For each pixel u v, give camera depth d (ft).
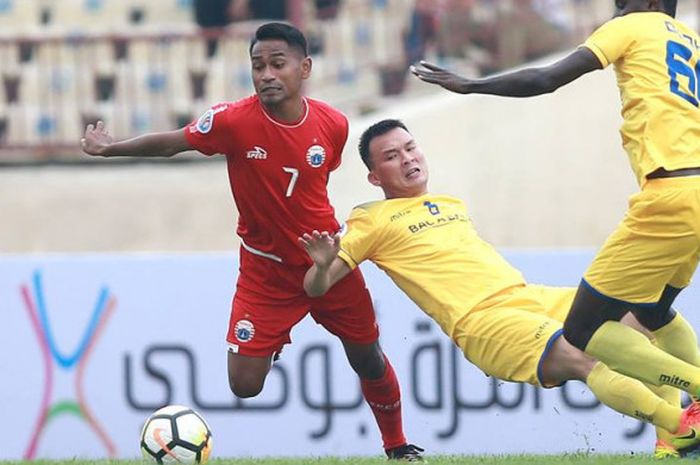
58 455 99.35
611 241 59.62
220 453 98.02
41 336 100.48
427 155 139.03
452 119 138.92
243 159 67.51
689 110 58.80
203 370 99.19
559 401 95.91
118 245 144.66
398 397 73.26
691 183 57.67
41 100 155.12
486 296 65.46
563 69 59.62
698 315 88.63
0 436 99.71
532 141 138.31
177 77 153.99
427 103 140.77
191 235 143.64
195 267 100.22
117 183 145.28
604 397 61.36
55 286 100.68
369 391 72.90
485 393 96.63
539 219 138.21
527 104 138.21
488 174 138.51
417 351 97.40
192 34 150.30
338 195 136.87
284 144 67.05
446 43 150.41
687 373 59.16
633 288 59.36
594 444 95.20
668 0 61.93
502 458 68.13
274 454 97.60
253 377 72.02
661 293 61.67
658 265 58.85
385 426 73.46
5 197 146.20
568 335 61.41
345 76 153.99
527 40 150.00
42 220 145.38
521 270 98.27
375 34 154.51
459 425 96.63
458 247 67.41
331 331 72.28
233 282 100.07
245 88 152.66
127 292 100.42
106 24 161.68
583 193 138.21
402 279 68.03
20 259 101.04
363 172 136.67
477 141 138.72
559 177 138.21
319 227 69.31
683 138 58.29
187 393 99.09
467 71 149.48
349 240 68.23
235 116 66.95
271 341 71.20
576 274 98.27
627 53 59.88
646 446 94.94
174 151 67.92
